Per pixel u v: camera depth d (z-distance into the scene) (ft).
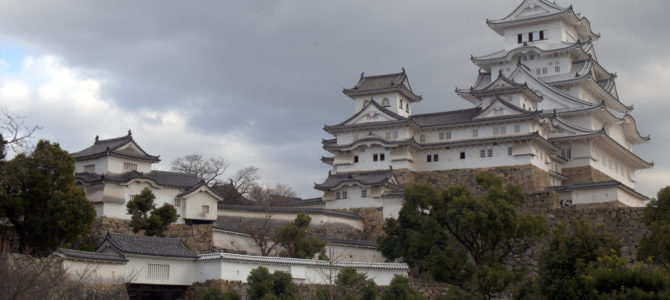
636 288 171.83
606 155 401.70
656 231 225.97
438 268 242.99
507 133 350.23
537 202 302.25
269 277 222.28
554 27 432.66
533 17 432.66
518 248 270.67
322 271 235.61
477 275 232.53
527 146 343.26
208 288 217.97
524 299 224.33
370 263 249.96
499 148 348.79
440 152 360.89
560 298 202.08
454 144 355.77
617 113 434.30
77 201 227.20
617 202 309.22
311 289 237.66
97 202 264.93
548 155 362.53
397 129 363.56
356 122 372.58
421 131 368.89
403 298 225.97
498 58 428.56
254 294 218.59
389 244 273.75
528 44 433.48
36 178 226.38
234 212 294.66
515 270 250.37
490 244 252.83
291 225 262.47
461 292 224.74
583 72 411.34
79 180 268.62
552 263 207.62
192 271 232.73
